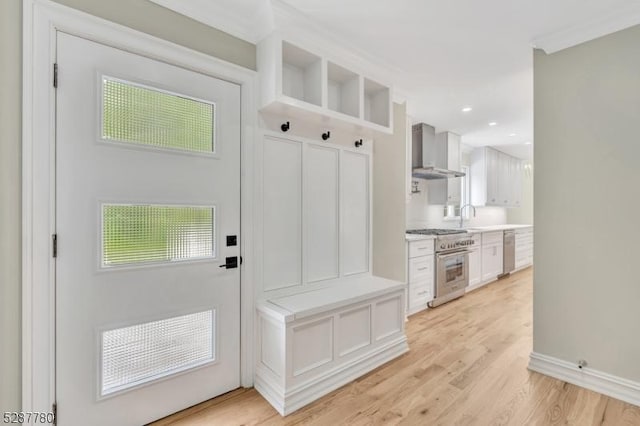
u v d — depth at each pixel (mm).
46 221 1329
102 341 1481
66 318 1387
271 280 2061
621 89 1827
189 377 1759
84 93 1417
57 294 1363
